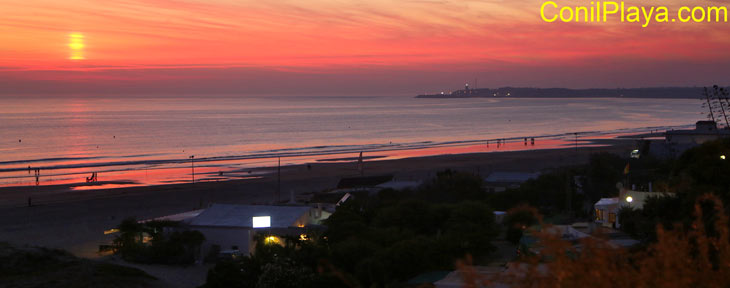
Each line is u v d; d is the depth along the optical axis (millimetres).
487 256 39688
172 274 49031
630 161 88938
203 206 91812
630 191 43062
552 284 5977
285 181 122688
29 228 74188
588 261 5914
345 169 144625
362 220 53250
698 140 105188
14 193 109312
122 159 181750
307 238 49688
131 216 83875
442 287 26734
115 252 56844
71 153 199625
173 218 61125
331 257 39188
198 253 53281
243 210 58375
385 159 171625
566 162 150875
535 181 74625
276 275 38000
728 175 35188
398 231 47406
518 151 188000
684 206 33781
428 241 39375
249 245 52875
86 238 66938
